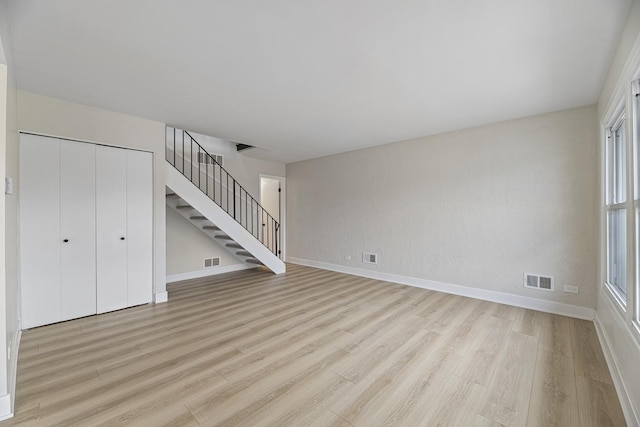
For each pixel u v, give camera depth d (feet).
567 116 11.46
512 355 8.30
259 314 11.57
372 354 8.35
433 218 15.26
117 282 11.97
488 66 8.27
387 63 8.16
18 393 6.49
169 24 6.48
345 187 19.42
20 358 8.02
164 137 13.34
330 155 20.30
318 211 21.16
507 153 12.91
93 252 11.36
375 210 17.78
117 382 6.91
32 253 10.02
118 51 7.55
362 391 6.64
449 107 11.41
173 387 6.73
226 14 6.14
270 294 14.38
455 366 7.72
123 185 12.15
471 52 7.57
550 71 8.51
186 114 12.24
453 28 6.59
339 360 8.00
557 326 10.37
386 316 11.37
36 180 10.11
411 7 5.91
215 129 14.39
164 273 13.32
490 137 13.38
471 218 13.96
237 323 10.61
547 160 11.93
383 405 6.17
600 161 10.03
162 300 13.17
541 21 6.30
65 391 6.57
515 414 5.92
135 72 8.66
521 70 8.47
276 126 13.92
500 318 11.15
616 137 9.20
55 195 10.52
